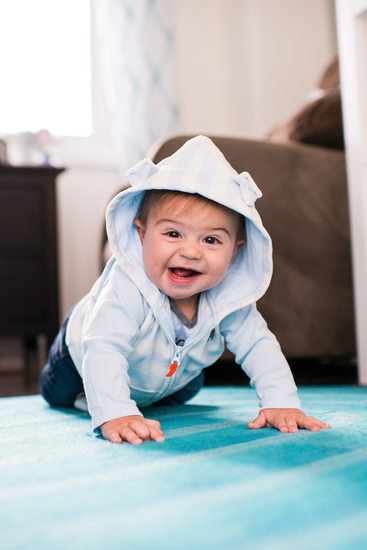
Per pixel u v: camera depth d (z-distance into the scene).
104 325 0.83
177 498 0.49
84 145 2.89
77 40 2.97
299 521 0.44
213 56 3.10
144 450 0.67
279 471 0.58
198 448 0.68
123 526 0.43
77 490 0.51
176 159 0.84
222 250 0.84
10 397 1.40
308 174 1.68
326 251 1.69
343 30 1.49
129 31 2.73
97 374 0.79
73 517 0.45
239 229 0.88
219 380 1.67
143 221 0.88
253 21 3.11
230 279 0.93
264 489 0.52
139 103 2.72
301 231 1.66
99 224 2.76
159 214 0.83
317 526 0.43
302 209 1.66
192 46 3.06
